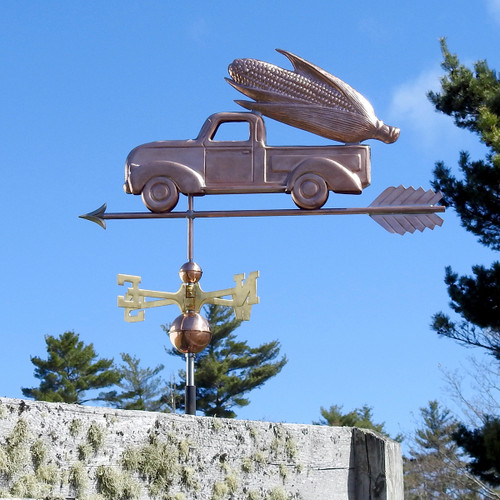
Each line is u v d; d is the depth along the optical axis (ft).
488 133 59.77
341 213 18.19
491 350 60.85
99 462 13.19
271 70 18.70
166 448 13.89
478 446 56.95
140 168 18.25
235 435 14.69
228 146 18.24
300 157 18.15
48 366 89.45
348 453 15.75
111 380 90.68
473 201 60.54
